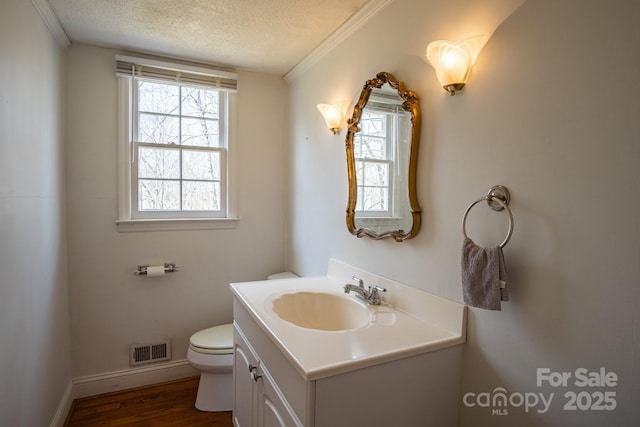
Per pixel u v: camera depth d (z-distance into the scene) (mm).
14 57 1345
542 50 951
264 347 1349
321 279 1974
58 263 1980
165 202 2443
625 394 795
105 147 2234
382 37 1615
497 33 1077
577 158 875
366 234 1681
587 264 859
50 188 1836
